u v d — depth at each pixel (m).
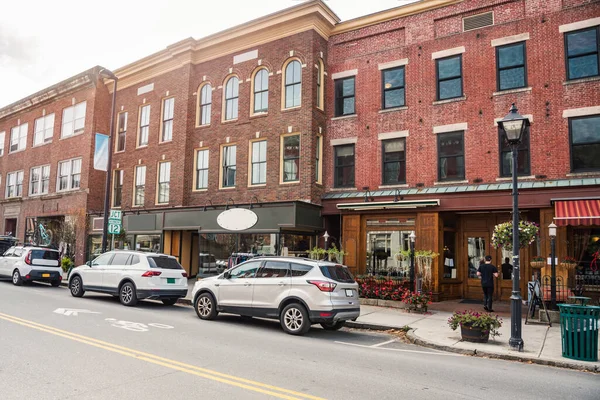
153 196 24.00
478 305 15.73
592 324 8.40
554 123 15.11
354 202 18.25
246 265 11.83
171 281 14.25
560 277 13.37
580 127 14.80
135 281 13.89
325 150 19.62
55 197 29.12
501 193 15.38
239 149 20.89
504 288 16.66
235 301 11.55
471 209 15.84
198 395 5.54
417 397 5.86
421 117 17.56
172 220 21.58
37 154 31.83
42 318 10.70
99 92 27.83
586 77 14.76
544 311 12.34
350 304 10.70
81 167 27.61
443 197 16.33
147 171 24.61
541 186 14.63
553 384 6.88
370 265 17.72
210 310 11.98
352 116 19.11
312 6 18.86
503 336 10.55
